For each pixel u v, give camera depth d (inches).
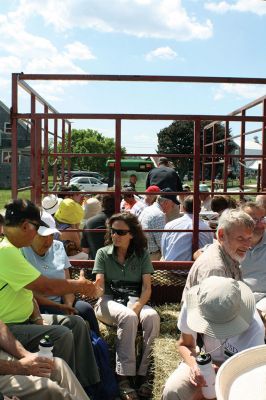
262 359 88.7
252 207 169.0
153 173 320.2
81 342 148.3
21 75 198.5
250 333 115.1
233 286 111.1
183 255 202.5
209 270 124.0
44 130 272.5
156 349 153.6
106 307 170.4
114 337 169.6
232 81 199.3
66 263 175.0
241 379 83.8
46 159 275.1
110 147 2488.9
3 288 137.3
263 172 248.4
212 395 109.8
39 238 166.9
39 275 137.4
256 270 170.1
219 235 128.1
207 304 109.7
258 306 158.1
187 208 213.5
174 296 196.2
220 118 193.2
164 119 191.5
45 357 119.6
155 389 142.9
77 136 2549.2
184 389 116.5
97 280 173.3
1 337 125.3
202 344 122.2
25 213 137.6
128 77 197.9
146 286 176.1
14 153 200.4
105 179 1180.5
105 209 221.6
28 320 145.3
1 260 134.9
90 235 217.0
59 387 114.3
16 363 118.2
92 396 151.5
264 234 170.1
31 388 113.6
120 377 160.9
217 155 221.9
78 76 198.4
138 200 351.6
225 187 319.9
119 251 177.8
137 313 168.2
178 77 198.5
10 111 197.0
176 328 169.9
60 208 232.2
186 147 1556.3
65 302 167.5
